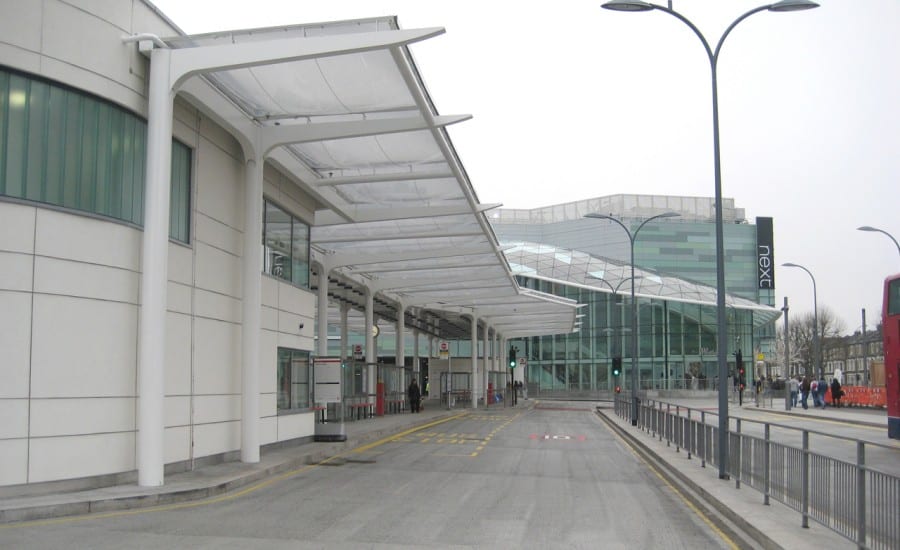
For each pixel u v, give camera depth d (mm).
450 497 13852
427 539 10102
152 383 13727
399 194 25094
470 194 24188
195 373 16641
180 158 16422
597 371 88500
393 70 15789
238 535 10125
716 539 10438
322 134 18125
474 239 32344
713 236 114625
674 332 85688
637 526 11312
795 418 43812
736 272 114688
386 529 10719
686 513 12508
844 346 102938
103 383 13508
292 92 16922
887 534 7699
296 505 12711
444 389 57844
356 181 22125
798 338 113562
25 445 12352
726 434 15570
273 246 21422
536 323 68875
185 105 16391
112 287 13766
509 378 85062
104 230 13664
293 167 20719
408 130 18000
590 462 20250
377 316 56219
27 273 12500
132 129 14594
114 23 14062
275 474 16984
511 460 20516
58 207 12945
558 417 44656
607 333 88312
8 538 9789
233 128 17234
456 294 48281
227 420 18094
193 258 16672
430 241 32781
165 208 14102
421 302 48375
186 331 16297
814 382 56562
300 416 23016
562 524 11383
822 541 9242
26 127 12703
